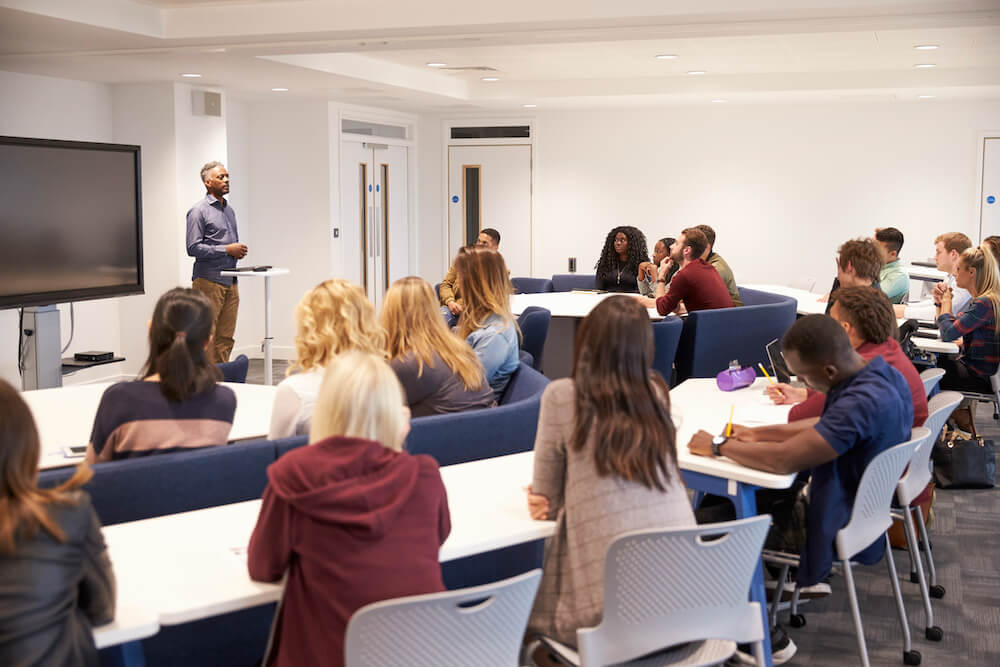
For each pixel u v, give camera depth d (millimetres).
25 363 6812
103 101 8211
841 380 3062
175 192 8195
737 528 2363
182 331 2955
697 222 11133
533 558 3523
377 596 2035
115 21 5758
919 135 10469
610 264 8633
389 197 11242
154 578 2207
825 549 3021
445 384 3730
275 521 2096
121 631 1958
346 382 2168
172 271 8266
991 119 10250
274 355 10328
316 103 9906
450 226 11805
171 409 2939
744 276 11102
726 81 9438
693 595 2387
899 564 4430
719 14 5238
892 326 3578
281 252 10188
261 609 2963
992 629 3771
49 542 1799
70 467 3125
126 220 7258
